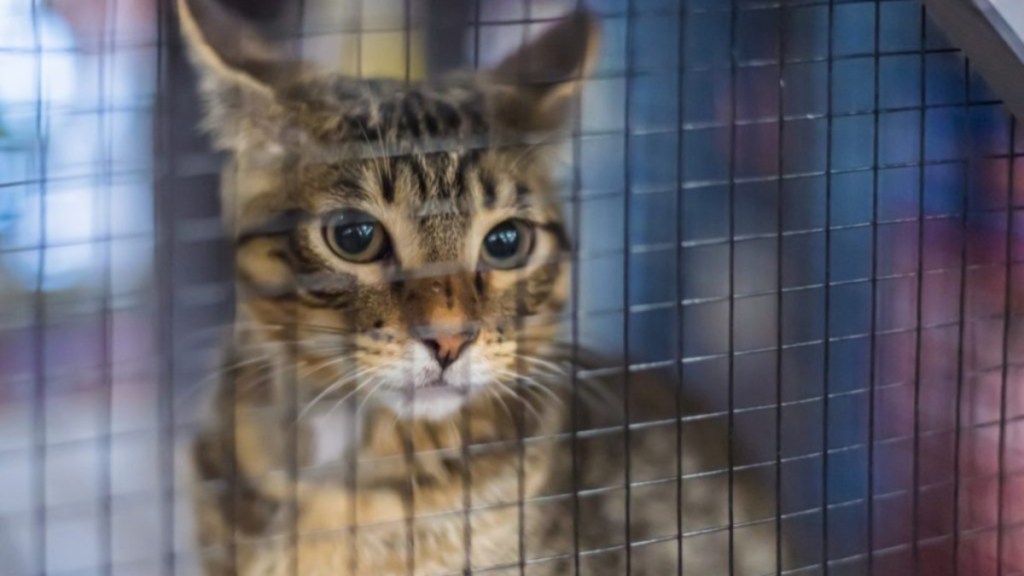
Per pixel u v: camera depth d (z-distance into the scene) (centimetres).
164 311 63
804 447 71
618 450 72
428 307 69
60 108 63
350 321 70
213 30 68
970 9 61
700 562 73
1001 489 67
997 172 69
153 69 65
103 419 66
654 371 74
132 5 66
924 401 71
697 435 73
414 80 71
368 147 69
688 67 67
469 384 70
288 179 69
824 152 72
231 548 68
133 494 69
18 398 68
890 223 67
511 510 70
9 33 64
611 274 75
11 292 64
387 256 70
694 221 76
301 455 70
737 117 70
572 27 69
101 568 65
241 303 70
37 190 64
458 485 70
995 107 67
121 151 64
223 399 70
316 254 70
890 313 71
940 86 69
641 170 74
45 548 64
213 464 70
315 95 69
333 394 70
